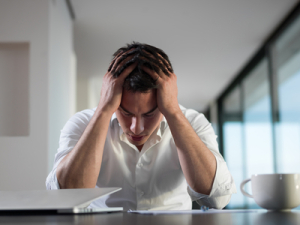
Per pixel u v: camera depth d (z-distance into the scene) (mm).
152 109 941
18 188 2176
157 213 682
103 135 981
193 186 1008
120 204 1170
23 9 2367
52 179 995
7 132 2293
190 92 6480
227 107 6484
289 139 3518
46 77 2297
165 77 966
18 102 2328
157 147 1181
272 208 728
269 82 4211
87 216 588
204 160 989
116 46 4188
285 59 3682
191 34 3936
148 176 1172
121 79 943
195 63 4906
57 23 2674
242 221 511
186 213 685
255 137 4801
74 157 966
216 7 3332
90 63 4719
